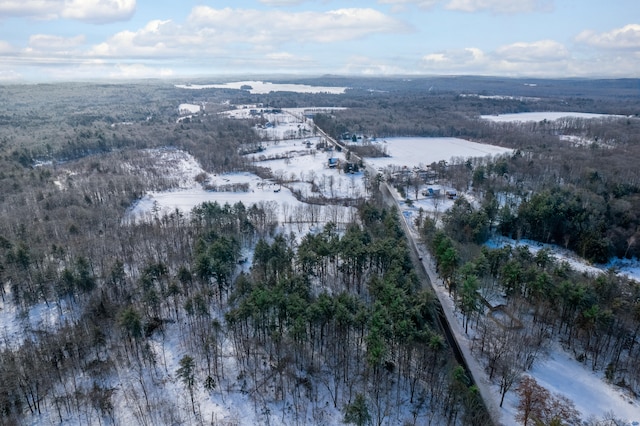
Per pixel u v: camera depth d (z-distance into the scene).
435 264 99.38
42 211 123.56
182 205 142.50
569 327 75.25
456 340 72.62
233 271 90.69
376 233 104.25
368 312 66.31
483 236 110.56
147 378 65.38
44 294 82.19
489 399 60.50
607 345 69.38
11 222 112.69
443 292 87.00
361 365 67.75
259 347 71.31
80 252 95.94
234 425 57.31
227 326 72.19
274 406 60.72
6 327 76.19
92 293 84.81
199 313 74.31
